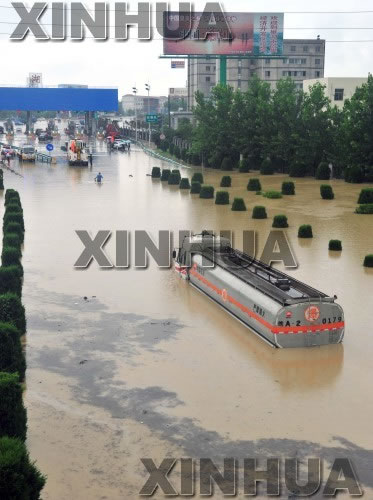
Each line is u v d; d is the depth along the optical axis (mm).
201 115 78812
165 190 59156
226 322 21984
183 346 19656
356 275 28062
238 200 46219
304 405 15672
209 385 16812
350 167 60719
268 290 20719
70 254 32094
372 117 58812
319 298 19469
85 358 18641
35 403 15734
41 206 48188
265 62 135875
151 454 13422
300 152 66188
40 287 26094
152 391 16422
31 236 36469
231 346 19656
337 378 17328
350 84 85312
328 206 47938
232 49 94438
